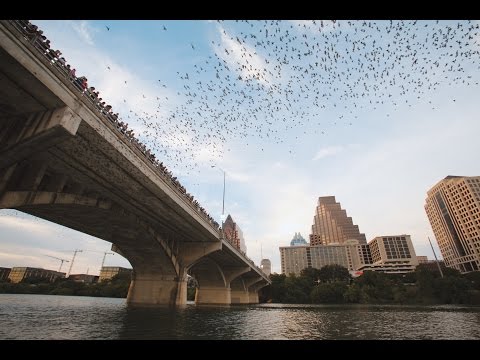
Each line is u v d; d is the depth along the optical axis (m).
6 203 18.33
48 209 28.22
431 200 170.50
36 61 14.10
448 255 158.50
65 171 22.83
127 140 21.55
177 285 45.72
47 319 27.05
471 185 141.50
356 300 95.75
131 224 33.69
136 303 46.47
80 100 16.98
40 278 142.75
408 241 186.38
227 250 54.09
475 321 34.41
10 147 16.16
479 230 135.12
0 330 19.91
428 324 31.61
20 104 15.95
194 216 35.00
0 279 146.88
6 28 12.66
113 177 24.42
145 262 46.09
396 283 106.88
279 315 43.00
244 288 95.38
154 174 25.52
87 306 46.41
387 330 26.91
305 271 135.62
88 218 31.72
